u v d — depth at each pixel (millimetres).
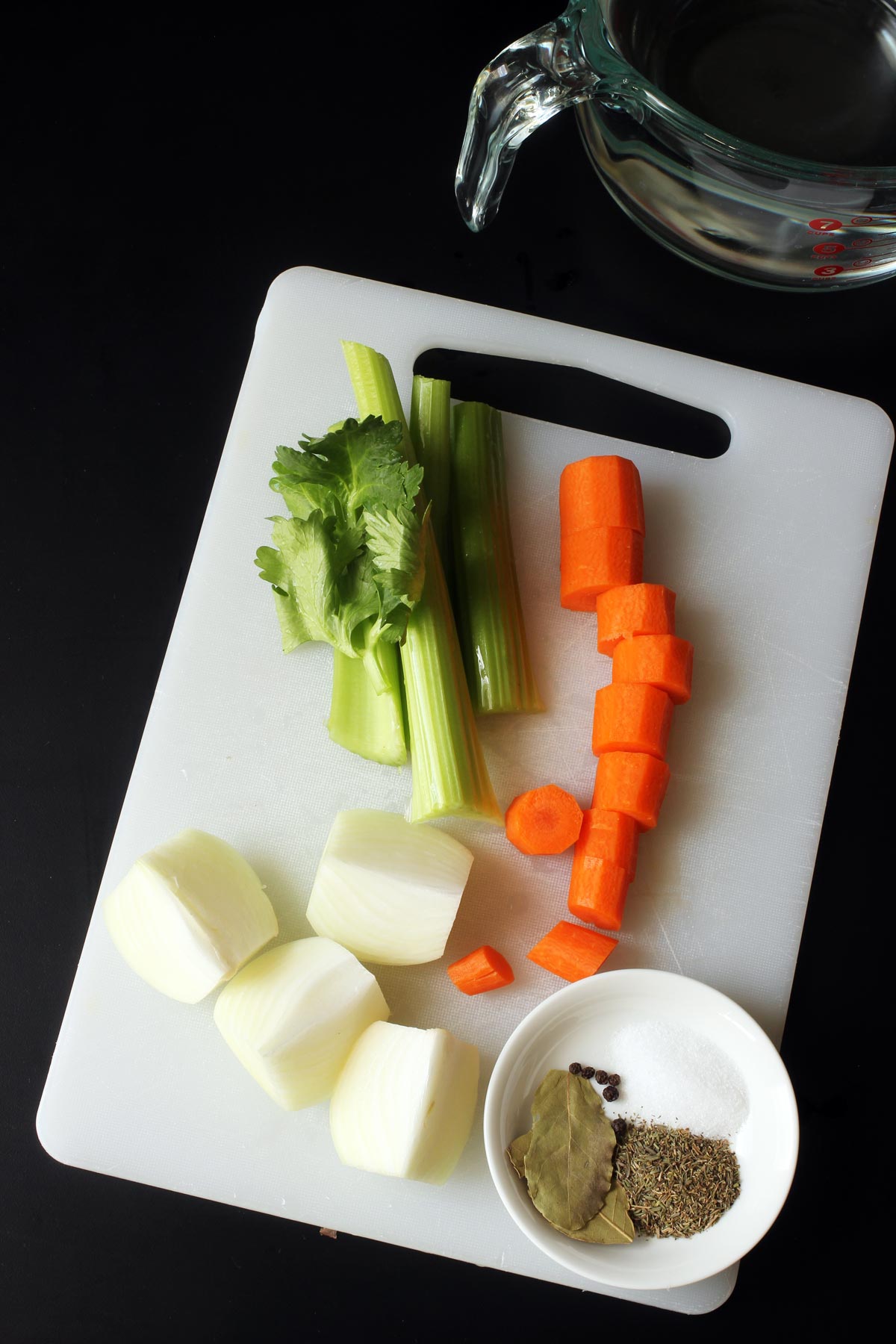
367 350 670
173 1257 662
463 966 642
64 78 737
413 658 649
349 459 634
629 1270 600
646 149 648
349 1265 662
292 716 669
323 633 644
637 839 659
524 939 657
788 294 725
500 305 722
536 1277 635
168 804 664
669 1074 629
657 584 674
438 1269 662
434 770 642
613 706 650
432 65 739
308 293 695
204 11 740
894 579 706
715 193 647
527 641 679
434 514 673
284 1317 658
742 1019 624
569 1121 623
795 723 670
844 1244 662
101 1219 664
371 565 638
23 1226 663
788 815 664
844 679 674
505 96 643
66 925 683
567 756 669
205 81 738
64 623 703
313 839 663
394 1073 625
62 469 713
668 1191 617
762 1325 656
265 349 691
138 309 725
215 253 729
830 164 653
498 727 671
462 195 695
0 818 689
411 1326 658
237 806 664
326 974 635
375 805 664
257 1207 640
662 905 657
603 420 705
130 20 740
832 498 687
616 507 659
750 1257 661
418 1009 651
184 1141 643
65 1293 659
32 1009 678
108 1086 646
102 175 733
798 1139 613
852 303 725
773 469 688
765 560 683
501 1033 650
